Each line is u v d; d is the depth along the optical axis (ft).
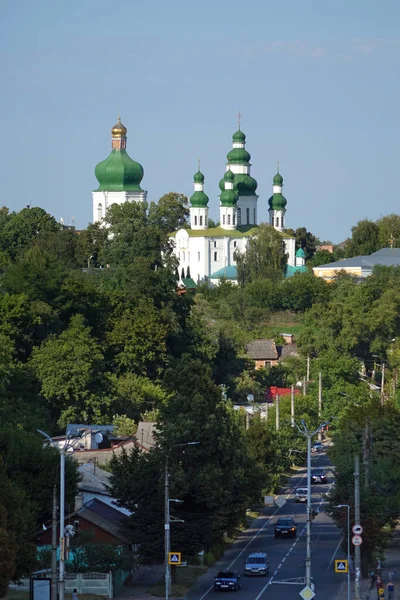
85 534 645.92
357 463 595.47
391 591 599.98
